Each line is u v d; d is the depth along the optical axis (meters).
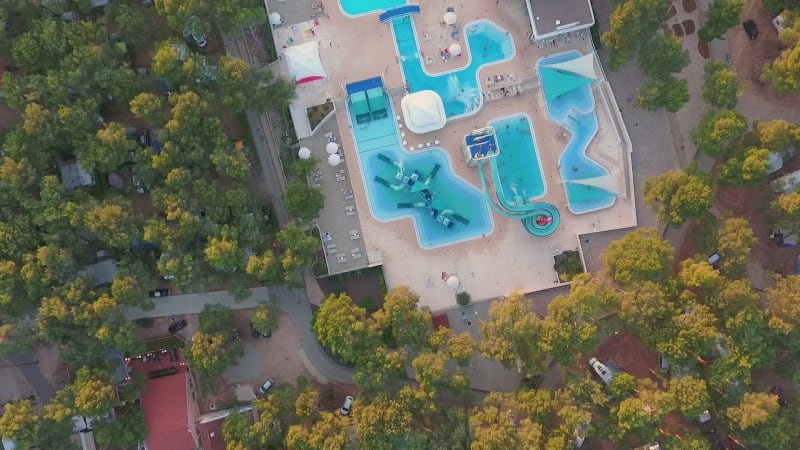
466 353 70.31
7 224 67.62
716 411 71.75
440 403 75.31
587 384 70.62
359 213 79.19
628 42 73.31
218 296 78.81
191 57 71.12
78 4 73.38
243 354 76.00
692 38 79.06
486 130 76.50
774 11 76.38
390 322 72.56
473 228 79.19
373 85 78.44
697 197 69.69
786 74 71.06
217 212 71.31
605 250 75.25
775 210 72.69
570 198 79.00
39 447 68.81
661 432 72.06
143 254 75.25
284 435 71.75
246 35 79.06
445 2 79.75
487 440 67.25
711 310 71.00
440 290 78.88
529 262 79.12
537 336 70.88
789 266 77.44
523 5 79.69
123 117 77.38
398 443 69.25
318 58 77.38
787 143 71.44
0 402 75.69
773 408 67.75
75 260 70.44
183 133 70.06
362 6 79.81
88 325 68.56
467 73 79.75
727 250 70.69
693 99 79.00
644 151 79.38
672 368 71.06
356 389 78.75
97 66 69.75
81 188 74.31
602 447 77.00
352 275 78.56
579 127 79.31
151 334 78.00
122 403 71.69
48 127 67.50
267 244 75.00
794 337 68.94
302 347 79.25
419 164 79.38
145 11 75.94
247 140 78.25
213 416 75.50
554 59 79.50
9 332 66.81
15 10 69.38
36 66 69.94
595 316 72.75
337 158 77.62
